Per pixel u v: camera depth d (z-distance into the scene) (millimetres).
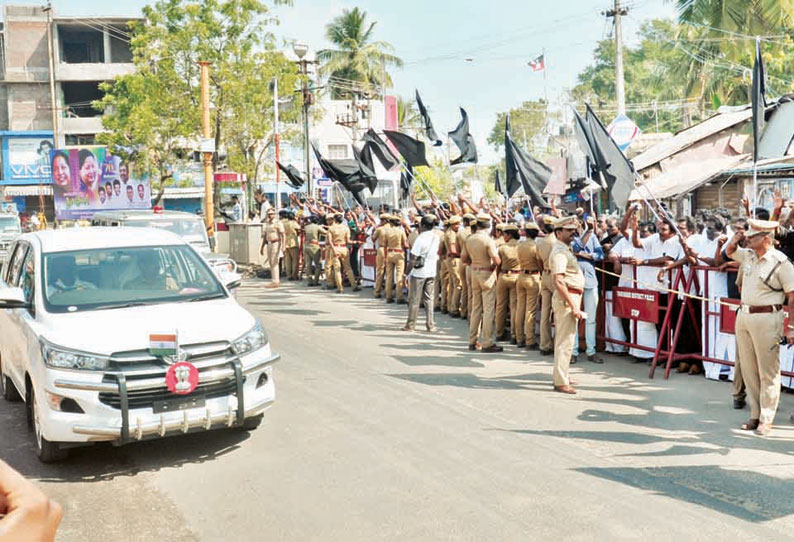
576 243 10211
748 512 4930
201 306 6594
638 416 7258
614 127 20531
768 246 6605
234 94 27578
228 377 6023
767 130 11664
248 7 27578
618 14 25656
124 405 5539
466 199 14016
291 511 5047
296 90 28906
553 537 4562
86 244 7215
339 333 12164
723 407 7570
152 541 4633
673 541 4496
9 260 8258
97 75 47906
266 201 24688
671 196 18828
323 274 21438
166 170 32656
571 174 28125
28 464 6094
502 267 11258
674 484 5441
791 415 7109
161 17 27969
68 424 5609
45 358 5750
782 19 26812
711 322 8742
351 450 6293
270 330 12461
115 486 5594
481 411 7465
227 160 29422
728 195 20641
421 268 12242
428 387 8469
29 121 47656
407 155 15617
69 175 39844
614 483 5465
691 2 28641
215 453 6293
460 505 5086
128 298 6707
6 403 8117
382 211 17938
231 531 4754
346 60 54531
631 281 9852
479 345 10984
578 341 10602
